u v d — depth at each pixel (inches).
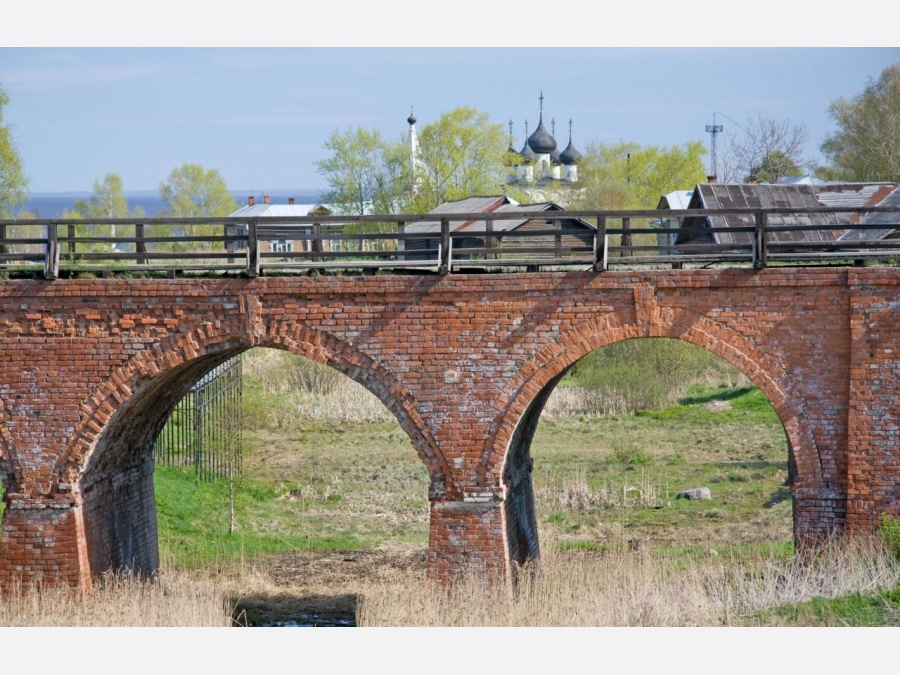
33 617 2349.9
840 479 2361.0
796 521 2393.0
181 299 2434.8
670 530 3521.2
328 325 2423.7
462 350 2412.6
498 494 2423.7
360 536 3565.5
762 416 5260.8
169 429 4163.4
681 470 4375.0
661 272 2365.9
